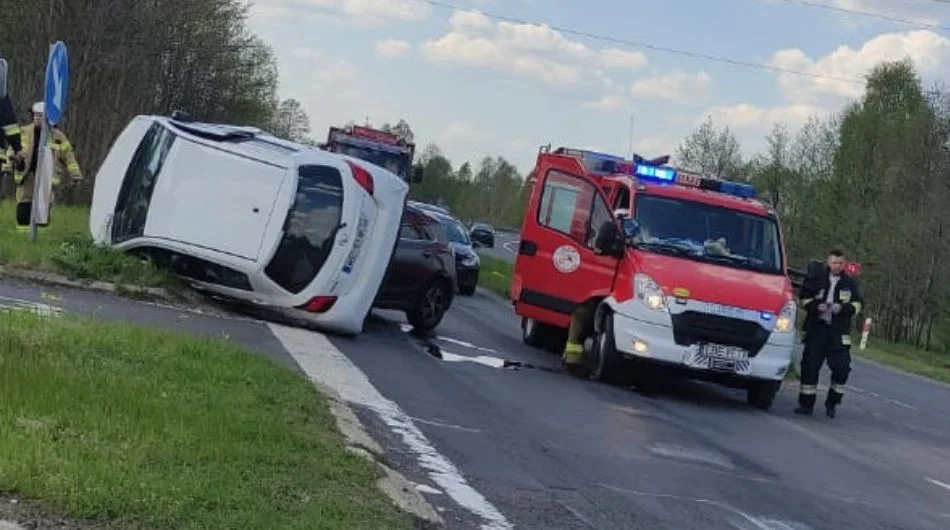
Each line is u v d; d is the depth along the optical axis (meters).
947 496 9.84
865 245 56.41
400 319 18.45
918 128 55.78
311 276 13.70
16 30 33.72
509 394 11.72
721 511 7.89
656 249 13.98
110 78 35.84
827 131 62.44
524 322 17.88
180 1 39.78
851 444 12.23
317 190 13.82
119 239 14.63
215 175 14.05
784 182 64.31
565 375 14.21
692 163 69.62
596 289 14.44
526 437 9.48
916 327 54.91
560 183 16.06
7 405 6.30
